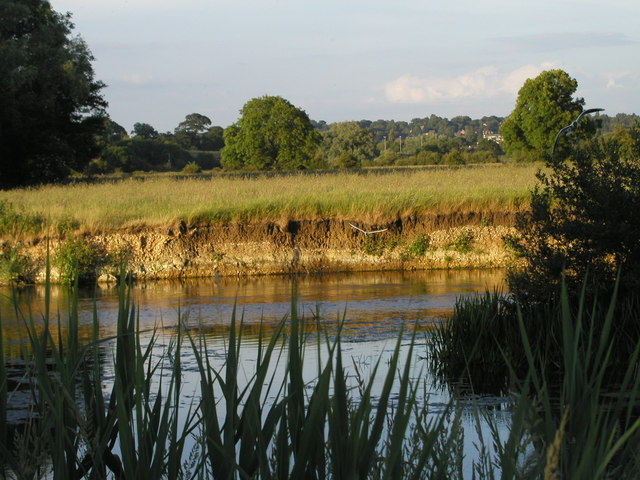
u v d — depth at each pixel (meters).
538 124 85.31
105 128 48.16
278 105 102.00
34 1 44.25
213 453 2.89
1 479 3.26
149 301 16.31
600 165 10.66
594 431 2.21
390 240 22.67
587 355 2.52
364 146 143.38
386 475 2.39
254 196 25.22
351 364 8.79
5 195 27.08
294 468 2.60
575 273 10.37
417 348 10.25
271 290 17.97
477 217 23.12
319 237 22.59
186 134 164.12
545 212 10.62
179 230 21.83
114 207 23.14
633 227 9.97
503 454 2.62
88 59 46.75
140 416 2.90
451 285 18.36
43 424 3.20
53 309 15.21
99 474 2.94
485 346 8.93
